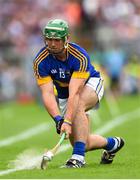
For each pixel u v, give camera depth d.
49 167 18.59
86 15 61.78
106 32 61.12
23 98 54.53
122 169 18.03
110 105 49.06
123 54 58.44
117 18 63.28
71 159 18.20
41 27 60.97
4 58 56.09
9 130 35.59
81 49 18.33
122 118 41.81
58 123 18.02
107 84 50.91
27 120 41.53
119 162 20.06
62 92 19.03
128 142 28.12
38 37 60.03
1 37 59.03
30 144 28.09
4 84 54.50
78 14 61.84
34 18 62.16
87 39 59.84
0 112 48.09
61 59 18.25
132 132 33.31
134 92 57.78
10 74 54.94
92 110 19.20
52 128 36.16
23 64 55.19
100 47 59.19
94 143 19.00
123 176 16.52
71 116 17.97
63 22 17.84
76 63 18.20
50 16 62.16
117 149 19.47
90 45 59.47
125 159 20.97
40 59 18.42
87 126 18.25
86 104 18.39
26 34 60.59
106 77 50.88
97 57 56.09
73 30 59.91
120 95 55.91
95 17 62.25
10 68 55.38
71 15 61.44
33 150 24.89
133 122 38.97
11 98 54.66
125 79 57.31
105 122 39.41
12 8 63.28
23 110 49.28
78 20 61.47
